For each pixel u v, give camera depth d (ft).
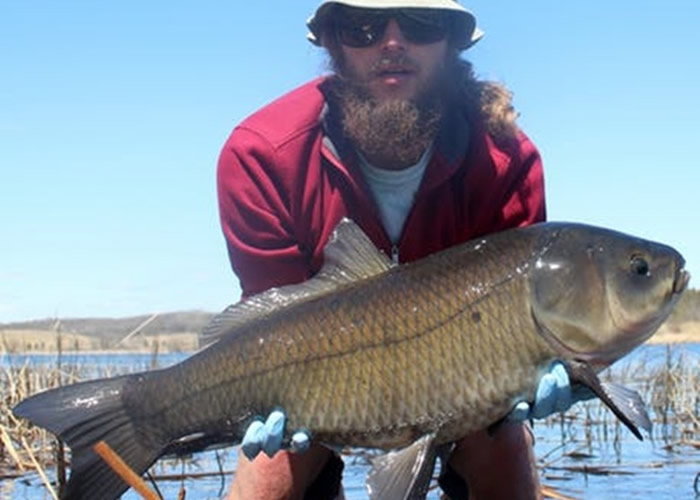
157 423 4.33
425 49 4.94
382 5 4.88
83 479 4.25
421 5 4.88
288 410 4.17
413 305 4.08
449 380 4.03
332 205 4.93
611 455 8.91
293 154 4.95
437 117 4.91
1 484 7.63
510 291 4.04
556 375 4.02
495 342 4.02
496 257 4.10
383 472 4.03
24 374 9.89
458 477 5.13
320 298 4.22
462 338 4.03
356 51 4.94
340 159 4.91
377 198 5.00
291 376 4.16
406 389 4.05
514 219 5.07
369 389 4.08
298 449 4.18
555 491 6.98
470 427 4.09
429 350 4.04
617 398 4.25
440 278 4.10
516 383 4.05
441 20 4.94
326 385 4.12
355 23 4.93
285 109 5.08
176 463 8.55
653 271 4.10
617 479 7.78
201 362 4.29
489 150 5.02
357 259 4.33
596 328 4.06
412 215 4.95
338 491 5.23
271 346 4.19
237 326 4.36
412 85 4.94
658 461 8.58
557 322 4.04
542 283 4.04
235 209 5.03
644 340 4.17
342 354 4.11
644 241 4.16
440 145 4.95
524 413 4.07
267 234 4.98
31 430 9.05
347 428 4.13
